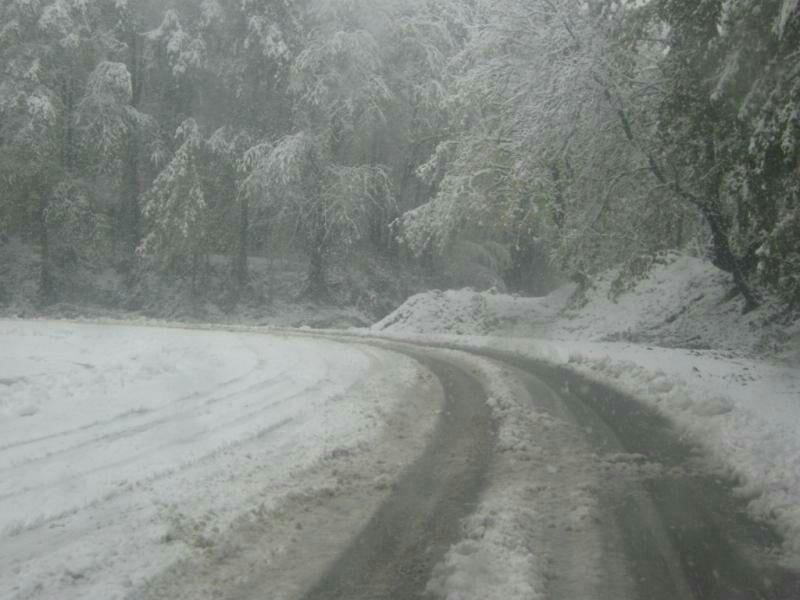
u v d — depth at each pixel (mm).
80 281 35906
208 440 7676
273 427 8344
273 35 33094
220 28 35625
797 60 10969
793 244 11875
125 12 36031
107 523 5285
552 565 4664
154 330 21312
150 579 4371
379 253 39812
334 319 34094
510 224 24250
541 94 20422
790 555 4898
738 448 7457
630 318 20547
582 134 20000
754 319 17250
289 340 19062
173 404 9562
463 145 25359
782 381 11172
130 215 37812
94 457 6980
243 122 35906
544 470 6844
